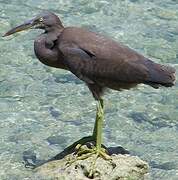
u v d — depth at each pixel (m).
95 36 12.11
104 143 13.35
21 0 19.09
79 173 11.52
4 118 14.16
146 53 16.78
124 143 13.41
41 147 13.21
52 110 14.54
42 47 12.49
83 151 11.87
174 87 15.47
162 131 13.91
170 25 18.11
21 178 12.15
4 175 12.26
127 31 17.73
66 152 12.50
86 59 11.95
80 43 11.98
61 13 18.50
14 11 18.39
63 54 12.10
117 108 14.62
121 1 19.12
